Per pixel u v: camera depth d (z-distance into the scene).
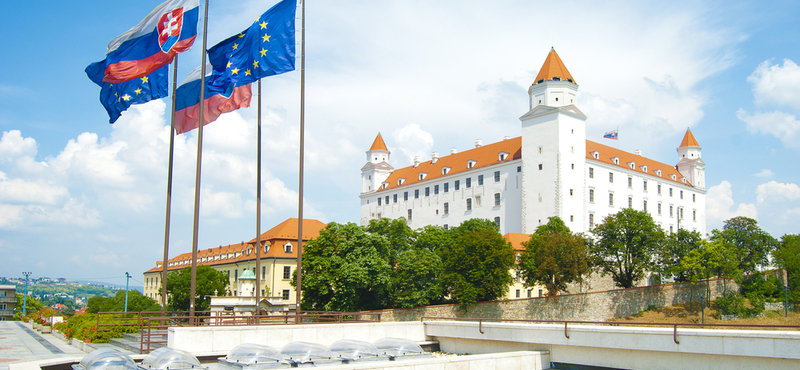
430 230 82.50
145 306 101.88
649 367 22.94
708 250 83.06
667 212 123.38
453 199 116.62
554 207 96.75
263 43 33.62
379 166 141.62
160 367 19.55
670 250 87.38
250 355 21.47
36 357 29.17
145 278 154.62
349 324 30.00
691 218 131.50
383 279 61.38
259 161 36.38
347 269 59.44
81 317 40.72
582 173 101.12
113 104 33.38
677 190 128.12
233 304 63.56
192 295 30.20
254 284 70.50
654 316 77.06
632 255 81.00
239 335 26.78
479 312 65.62
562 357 25.77
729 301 80.81
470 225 88.69
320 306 63.50
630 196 112.38
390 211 133.38
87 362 19.12
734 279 86.50
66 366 21.20
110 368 18.59
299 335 28.38
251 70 33.88
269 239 92.38
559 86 101.94
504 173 106.81
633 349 23.20
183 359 20.20
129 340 33.47
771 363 19.81
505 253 66.50
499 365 23.38
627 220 80.62
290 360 21.81
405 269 65.69
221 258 114.06
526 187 101.88
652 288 80.00
